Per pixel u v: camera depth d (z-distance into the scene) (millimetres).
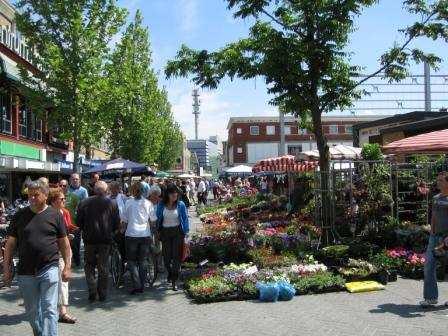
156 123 40906
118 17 21359
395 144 13289
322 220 12578
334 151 18891
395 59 13023
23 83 21156
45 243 5680
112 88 21641
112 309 8234
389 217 12594
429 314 7410
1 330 7102
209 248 12039
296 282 9219
